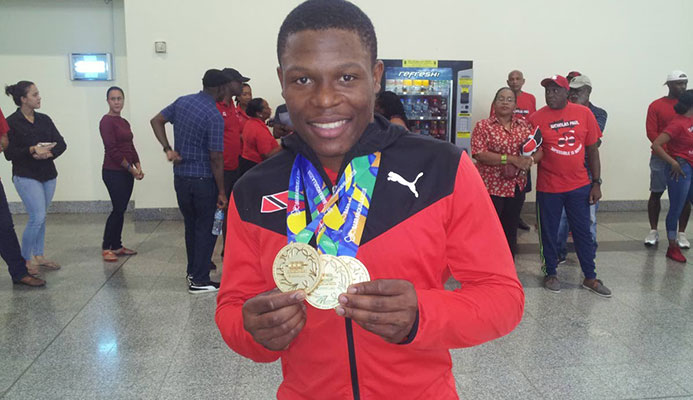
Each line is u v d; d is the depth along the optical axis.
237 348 1.01
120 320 3.63
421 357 0.97
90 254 5.20
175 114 3.99
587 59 6.69
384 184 0.96
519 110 5.89
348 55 0.88
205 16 6.28
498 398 2.66
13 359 3.06
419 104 5.80
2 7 6.63
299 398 1.01
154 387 2.78
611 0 6.58
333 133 0.93
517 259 5.01
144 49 6.27
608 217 6.69
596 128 4.02
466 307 0.88
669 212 4.91
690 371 2.92
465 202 0.94
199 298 4.05
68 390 2.74
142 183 6.52
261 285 1.05
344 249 0.93
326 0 0.91
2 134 4.06
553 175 4.05
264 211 1.02
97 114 6.98
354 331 0.94
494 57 6.58
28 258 4.53
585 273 4.17
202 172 3.97
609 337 3.34
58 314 3.72
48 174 4.59
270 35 6.36
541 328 3.48
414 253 0.93
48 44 6.76
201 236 4.09
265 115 5.26
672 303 3.91
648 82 6.81
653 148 4.83
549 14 6.55
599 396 2.68
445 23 6.47
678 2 6.66
